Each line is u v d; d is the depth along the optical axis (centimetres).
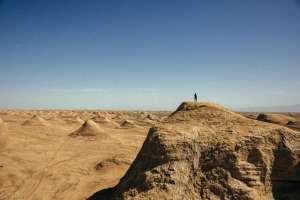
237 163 1119
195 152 1192
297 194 1099
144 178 1158
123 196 1141
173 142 1214
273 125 1241
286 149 1145
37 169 2153
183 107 1489
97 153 2830
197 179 1139
